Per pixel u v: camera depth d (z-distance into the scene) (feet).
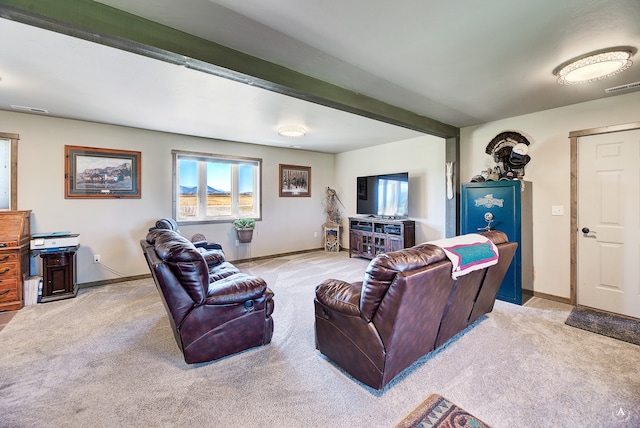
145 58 7.32
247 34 6.10
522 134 11.99
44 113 11.81
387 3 5.17
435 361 7.07
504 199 11.11
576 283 10.80
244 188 18.48
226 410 5.47
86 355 7.37
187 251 6.57
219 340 7.08
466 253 6.53
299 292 12.34
